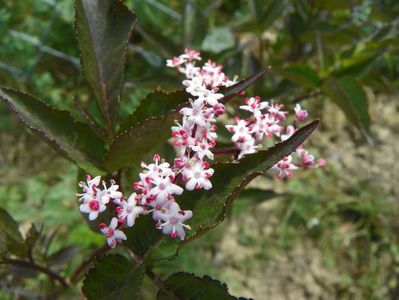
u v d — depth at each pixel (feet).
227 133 0.45
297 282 0.74
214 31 0.82
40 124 0.37
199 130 0.31
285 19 0.65
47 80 0.74
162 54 0.64
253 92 0.57
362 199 0.80
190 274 0.34
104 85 0.37
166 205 0.30
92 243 0.63
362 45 0.55
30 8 0.79
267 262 0.74
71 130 0.37
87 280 0.33
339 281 0.75
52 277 0.44
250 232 0.75
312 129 0.30
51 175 0.74
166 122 0.33
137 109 0.36
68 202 0.70
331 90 0.51
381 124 0.87
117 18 0.36
